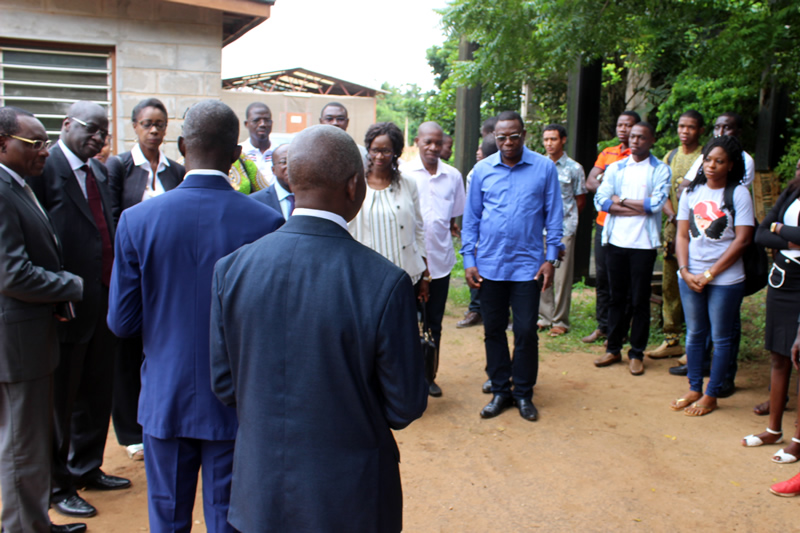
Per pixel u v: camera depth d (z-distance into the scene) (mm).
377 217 4367
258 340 1815
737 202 4258
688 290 4520
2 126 2691
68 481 3309
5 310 2684
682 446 4074
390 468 1886
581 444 4133
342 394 1779
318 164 1840
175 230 2305
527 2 5363
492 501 3486
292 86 23266
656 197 5152
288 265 1818
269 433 1801
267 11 6641
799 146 8617
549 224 4527
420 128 5141
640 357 5434
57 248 3002
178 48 6629
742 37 5273
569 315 6867
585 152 8023
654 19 5426
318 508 1763
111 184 3797
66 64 6379
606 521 3275
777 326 3846
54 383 3215
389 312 1767
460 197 5359
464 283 8680
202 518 3324
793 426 4320
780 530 3176
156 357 2334
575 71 5820
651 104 11594
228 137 2398
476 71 5836
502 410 4660
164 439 2301
